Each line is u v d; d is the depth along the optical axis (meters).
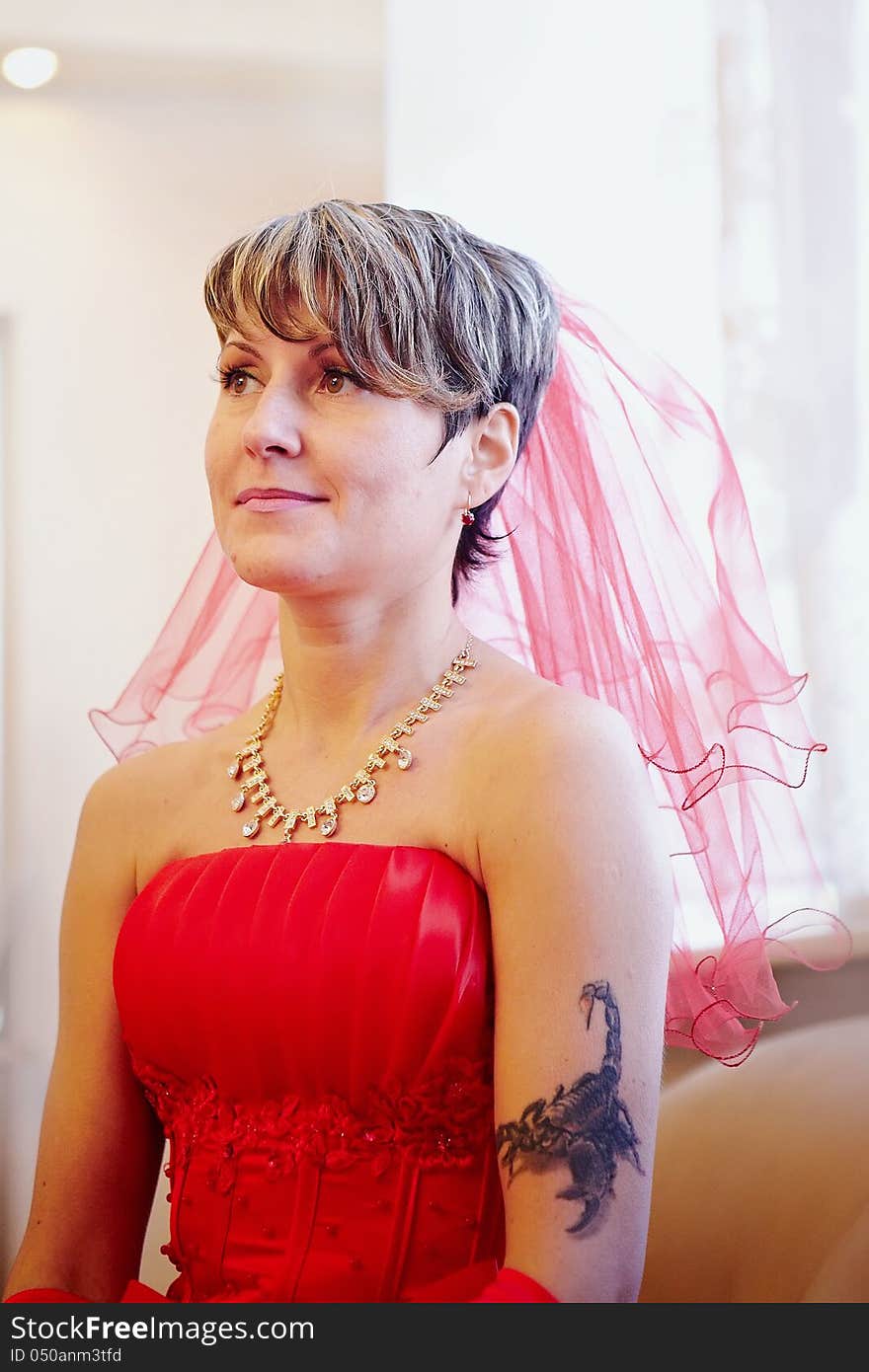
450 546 1.11
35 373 2.07
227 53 2.09
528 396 1.17
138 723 1.39
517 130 1.97
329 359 1.02
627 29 1.96
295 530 1.00
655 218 1.92
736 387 1.78
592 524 1.27
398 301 1.02
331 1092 0.99
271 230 1.04
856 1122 1.26
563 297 1.31
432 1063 0.97
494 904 0.99
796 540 1.76
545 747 1.00
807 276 1.79
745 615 1.28
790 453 1.77
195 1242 1.03
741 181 1.80
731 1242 1.25
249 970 0.99
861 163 1.82
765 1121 1.31
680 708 1.23
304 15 2.09
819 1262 1.18
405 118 1.98
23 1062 2.00
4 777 2.03
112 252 2.09
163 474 2.08
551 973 0.95
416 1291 0.97
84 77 2.09
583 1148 0.91
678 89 1.93
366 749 1.07
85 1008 1.16
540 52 1.98
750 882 1.23
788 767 1.35
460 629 1.15
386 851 1.01
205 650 1.40
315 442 1.01
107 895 1.17
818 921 1.36
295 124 2.11
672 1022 1.24
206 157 2.11
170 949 1.03
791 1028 1.71
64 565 2.06
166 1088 1.07
